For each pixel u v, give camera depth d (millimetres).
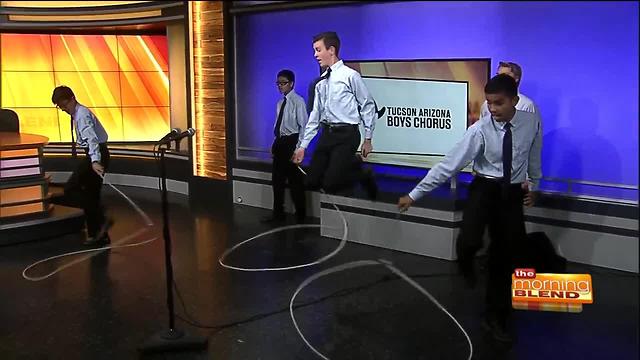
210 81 6379
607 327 3156
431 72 4684
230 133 6309
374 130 4957
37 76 7816
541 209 4133
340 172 4789
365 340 3115
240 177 6309
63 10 7352
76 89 7859
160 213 6043
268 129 6121
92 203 4871
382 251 4641
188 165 6805
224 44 6141
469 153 2961
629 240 3857
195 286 3936
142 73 7844
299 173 5477
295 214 5809
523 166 2986
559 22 4055
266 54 5961
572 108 4051
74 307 3578
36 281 4039
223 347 3049
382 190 4766
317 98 4707
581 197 4016
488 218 3109
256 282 4008
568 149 4086
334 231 5008
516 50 4301
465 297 3670
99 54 7789
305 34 5621
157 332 3197
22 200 5070
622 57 3836
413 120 4801
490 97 2807
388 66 4859
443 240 4379
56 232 5148
